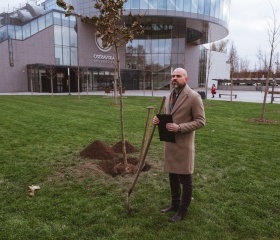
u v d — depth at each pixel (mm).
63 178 4715
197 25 43125
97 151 5883
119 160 5621
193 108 3207
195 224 3355
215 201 3979
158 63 43031
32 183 4520
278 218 3521
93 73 37656
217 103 19594
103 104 17391
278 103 20344
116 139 7660
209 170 5238
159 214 3578
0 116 11648
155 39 42719
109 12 4602
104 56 39031
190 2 37688
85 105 16672
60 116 11875
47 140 7398
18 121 10422
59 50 34594
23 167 5230
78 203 3830
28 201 3879
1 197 4004
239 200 4020
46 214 3529
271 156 6172
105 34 4695
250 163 5684
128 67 42938
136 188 4344
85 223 3346
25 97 22703
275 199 4047
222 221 3426
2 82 31031
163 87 43406
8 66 31234
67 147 6703
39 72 32188
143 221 3400
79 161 5594
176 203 3623
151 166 5332
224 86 51594
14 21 33688
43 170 5047
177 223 3359
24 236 3078
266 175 5004
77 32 35875
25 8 39250
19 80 32188
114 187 4367
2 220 3404
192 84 52625
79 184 4457
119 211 3637
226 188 4441
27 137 7719
